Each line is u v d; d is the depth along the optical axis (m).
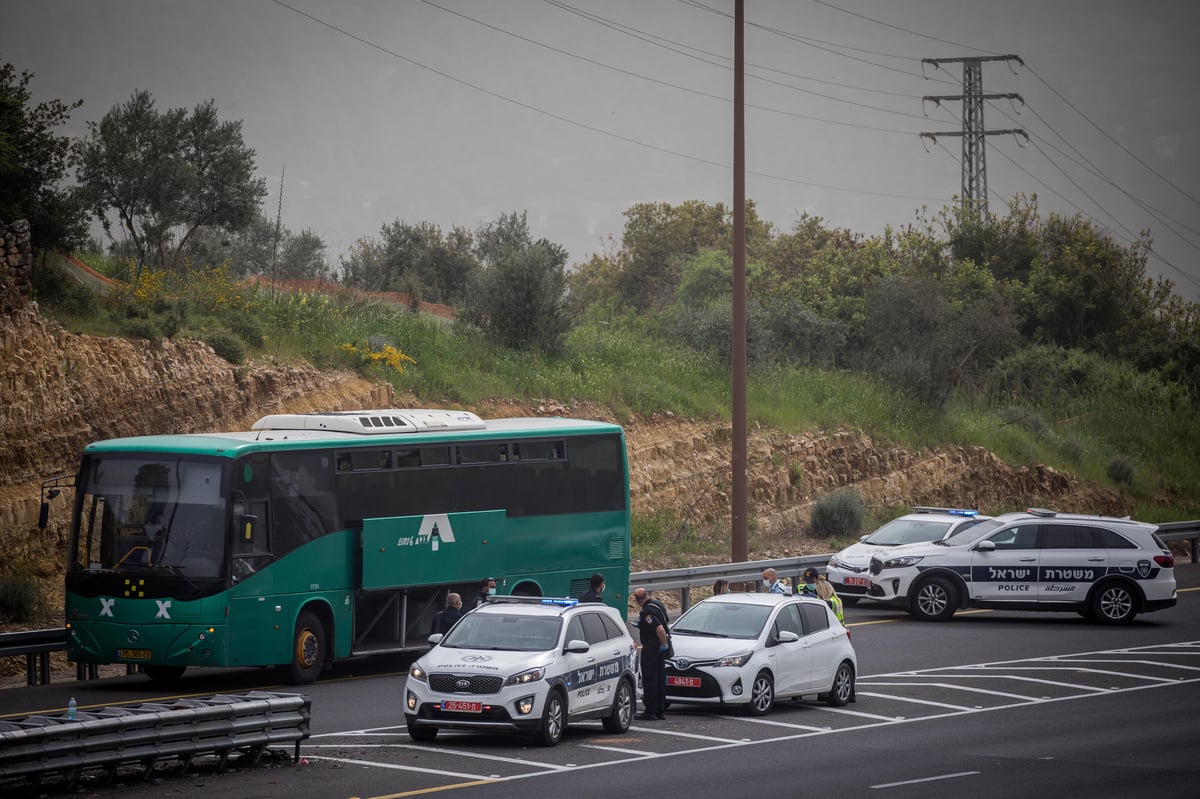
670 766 63.25
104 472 85.19
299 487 88.19
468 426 100.38
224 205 149.62
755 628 81.00
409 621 94.69
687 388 173.62
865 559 123.50
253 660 84.25
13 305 110.62
